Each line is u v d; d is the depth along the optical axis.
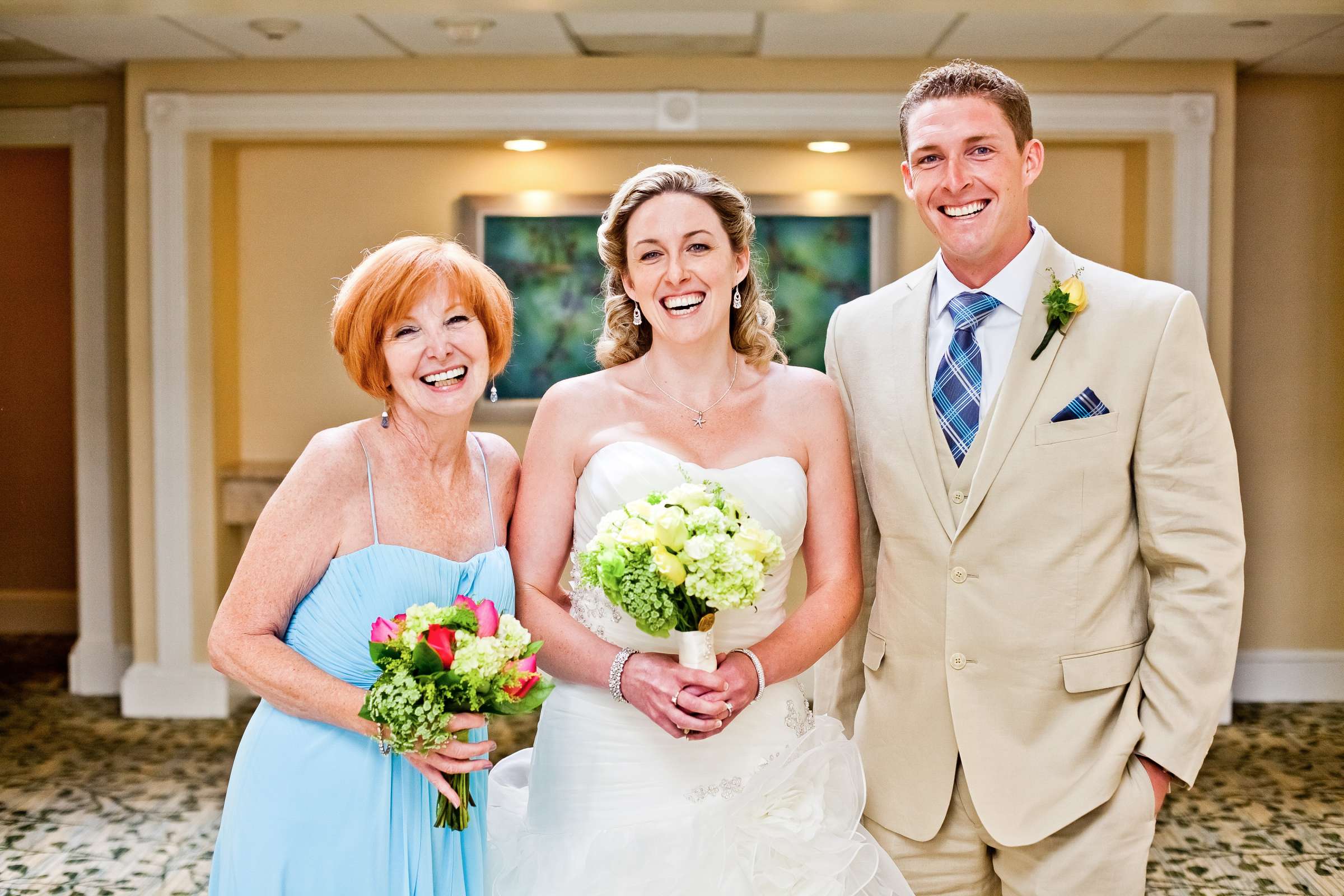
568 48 5.13
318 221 5.93
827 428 2.29
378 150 5.91
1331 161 5.68
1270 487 5.79
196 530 5.57
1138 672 2.18
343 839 1.91
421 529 2.01
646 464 2.16
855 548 2.27
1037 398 2.17
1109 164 5.79
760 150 5.86
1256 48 5.05
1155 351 2.14
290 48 5.13
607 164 5.89
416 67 5.31
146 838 4.16
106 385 5.94
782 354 2.39
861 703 2.38
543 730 2.22
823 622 2.16
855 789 2.15
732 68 5.29
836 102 5.27
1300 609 5.81
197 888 3.76
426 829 1.95
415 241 2.04
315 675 1.89
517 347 5.93
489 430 5.95
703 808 2.08
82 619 6.01
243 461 6.00
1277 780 4.70
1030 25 4.71
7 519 7.02
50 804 4.47
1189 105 5.24
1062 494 2.15
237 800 1.94
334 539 1.96
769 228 5.88
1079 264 2.26
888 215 5.85
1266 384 5.75
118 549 5.98
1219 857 3.97
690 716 1.93
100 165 5.86
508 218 5.90
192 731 5.38
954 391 2.25
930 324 2.32
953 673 2.20
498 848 2.14
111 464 5.97
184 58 5.33
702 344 2.24
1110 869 2.14
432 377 1.99
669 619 1.90
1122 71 5.26
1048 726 2.17
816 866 2.03
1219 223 5.32
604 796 2.13
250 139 5.47
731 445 2.24
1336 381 5.75
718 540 1.87
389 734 1.78
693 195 2.18
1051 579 2.15
